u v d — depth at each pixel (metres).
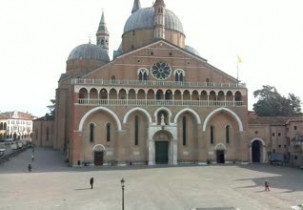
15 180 46.03
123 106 63.75
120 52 88.69
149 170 56.62
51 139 106.25
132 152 64.81
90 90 63.56
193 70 69.25
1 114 183.25
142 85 65.12
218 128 68.31
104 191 38.81
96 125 63.75
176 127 65.44
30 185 42.41
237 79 70.19
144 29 80.75
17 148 92.12
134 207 31.53
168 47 68.81
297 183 44.66
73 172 54.03
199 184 43.41
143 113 64.75
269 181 46.16
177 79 68.56
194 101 66.44
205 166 62.75
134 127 65.25
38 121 107.81
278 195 36.81
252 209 30.70
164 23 75.50
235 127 68.75
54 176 49.78
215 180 46.66
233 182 45.12
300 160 64.38
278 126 71.69
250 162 71.38
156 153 66.56
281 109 105.12
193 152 66.94
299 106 110.62
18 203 32.78
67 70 89.06
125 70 66.56
